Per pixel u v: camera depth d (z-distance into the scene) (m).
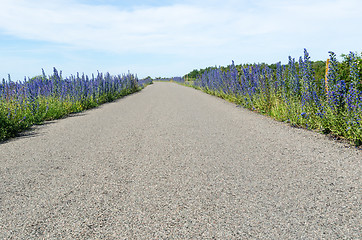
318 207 2.93
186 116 9.71
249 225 2.64
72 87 14.15
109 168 4.44
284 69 10.95
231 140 6.01
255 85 11.51
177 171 4.20
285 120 7.90
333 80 6.33
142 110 11.87
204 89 24.67
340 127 5.77
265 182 3.65
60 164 4.71
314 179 3.68
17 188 3.74
